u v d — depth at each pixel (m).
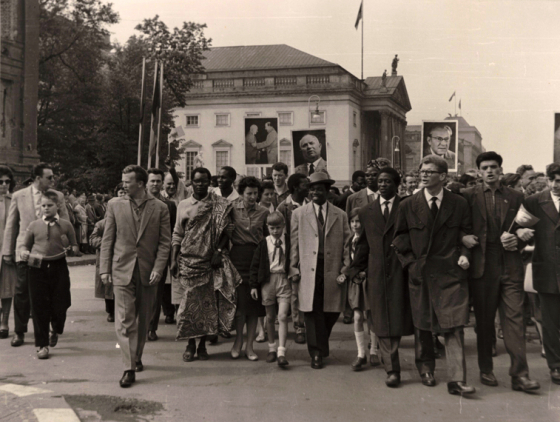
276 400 4.84
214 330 6.15
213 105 52.72
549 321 5.43
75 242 6.83
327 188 6.20
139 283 5.62
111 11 31.52
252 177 6.65
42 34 30.28
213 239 6.22
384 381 5.45
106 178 31.81
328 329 6.22
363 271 5.72
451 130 12.42
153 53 32.66
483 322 5.30
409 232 5.32
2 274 7.32
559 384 5.32
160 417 4.43
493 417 4.43
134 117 32.41
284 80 51.81
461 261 5.09
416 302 5.23
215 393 5.03
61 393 5.01
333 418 4.41
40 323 6.23
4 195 7.93
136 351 5.64
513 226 5.20
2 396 4.89
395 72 60.75
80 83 32.59
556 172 5.38
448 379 5.11
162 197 7.93
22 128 19.36
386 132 58.53
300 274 6.04
